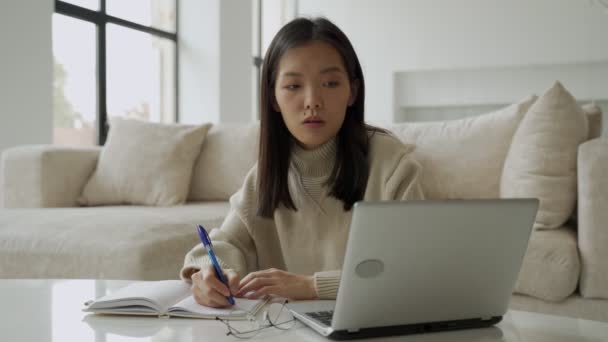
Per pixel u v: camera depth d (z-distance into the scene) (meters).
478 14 6.27
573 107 1.95
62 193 2.73
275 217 1.27
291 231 1.27
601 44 5.85
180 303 0.89
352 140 1.21
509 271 0.78
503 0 6.16
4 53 3.16
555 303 1.71
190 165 2.85
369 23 6.71
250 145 2.86
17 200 2.65
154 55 5.17
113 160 2.84
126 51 4.79
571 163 1.90
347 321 0.73
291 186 1.25
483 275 0.76
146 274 1.77
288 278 1.00
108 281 1.14
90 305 0.88
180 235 1.97
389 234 0.69
